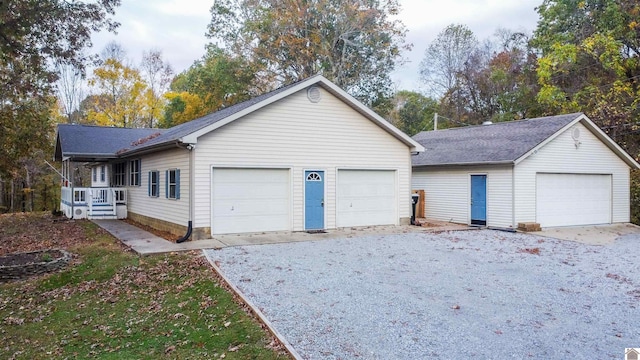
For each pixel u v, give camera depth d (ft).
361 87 109.81
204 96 109.29
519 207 52.06
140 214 56.80
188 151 39.86
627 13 80.94
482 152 56.65
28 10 38.68
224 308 22.80
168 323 21.80
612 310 22.85
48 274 31.60
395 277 28.35
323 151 46.19
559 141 56.13
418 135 79.41
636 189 67.26
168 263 31.48
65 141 65.77
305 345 18.08
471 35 134.62
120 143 68.85
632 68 80.94
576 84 87.61
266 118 42.96
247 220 42.34
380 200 50.14
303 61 103.96
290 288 25.55
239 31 108.47
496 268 31.55
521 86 102.37
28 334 22.30
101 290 27.73
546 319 21.38
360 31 104.78
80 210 63.21
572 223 57.67
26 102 68.74
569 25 91.76
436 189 61.46
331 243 39.14
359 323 20.43
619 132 76.89
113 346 19.90
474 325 20.39
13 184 112.27
